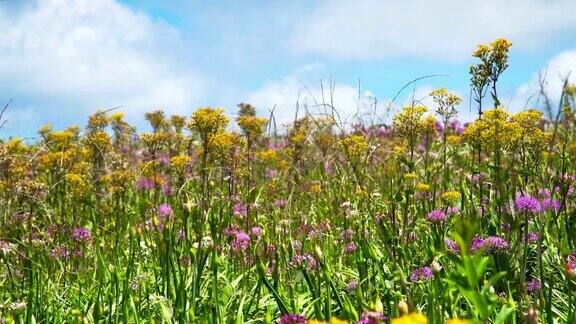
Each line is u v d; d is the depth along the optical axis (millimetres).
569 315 799
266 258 1170
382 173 1796
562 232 1184
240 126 1698
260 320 940
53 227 1547
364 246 1122
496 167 1105
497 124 1126
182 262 1132
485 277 941
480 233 1143
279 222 1521
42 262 1328
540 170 1339
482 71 1195
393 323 375
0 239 1431
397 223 1258
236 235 1271
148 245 1291
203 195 1274
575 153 1314
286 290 1100
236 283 1086
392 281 939
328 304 772
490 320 840
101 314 946
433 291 854
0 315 1002
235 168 1604
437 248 1004
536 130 1171
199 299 1011
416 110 1295
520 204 979
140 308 1048
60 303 1126
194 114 1312
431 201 1396
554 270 1058
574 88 1248
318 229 1411
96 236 1526
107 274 1197
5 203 1567
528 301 747
